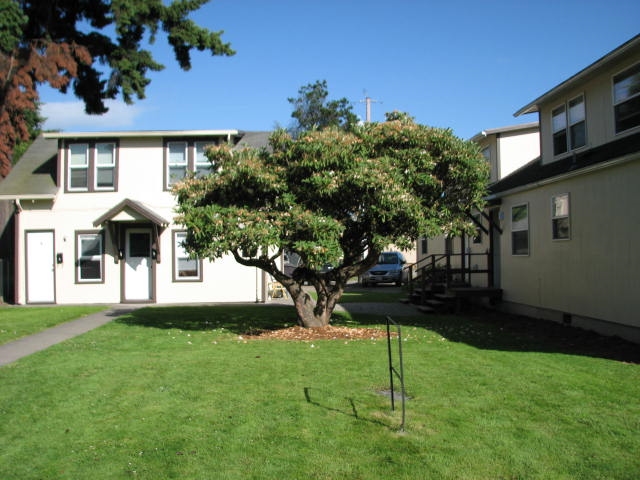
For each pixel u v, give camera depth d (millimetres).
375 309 16078
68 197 18422
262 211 10281
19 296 18328
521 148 17234
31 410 5895
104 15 18906
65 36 18469
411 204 9672
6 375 7414
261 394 6391
